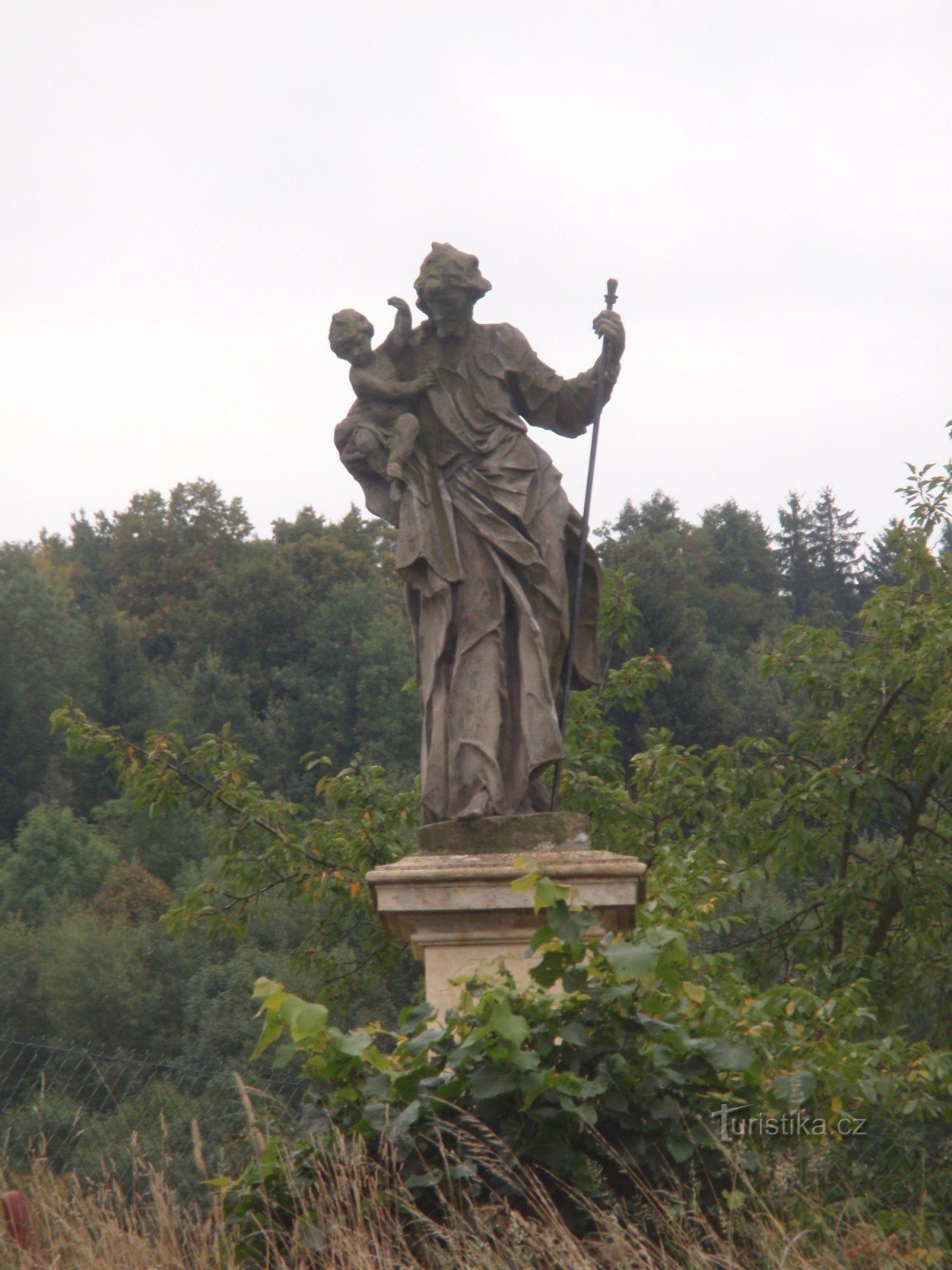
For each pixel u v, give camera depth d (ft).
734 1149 46.73
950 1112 61.93
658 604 307.17
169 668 416.26
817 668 126.72
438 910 53.57
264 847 118.21
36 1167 54.24
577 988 46.80
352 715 359.46
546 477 60.75
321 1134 46.60
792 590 475.72
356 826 117.80
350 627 401.08
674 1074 46.60
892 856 116.88
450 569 58.54
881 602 120.67
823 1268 45.52
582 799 120.26
